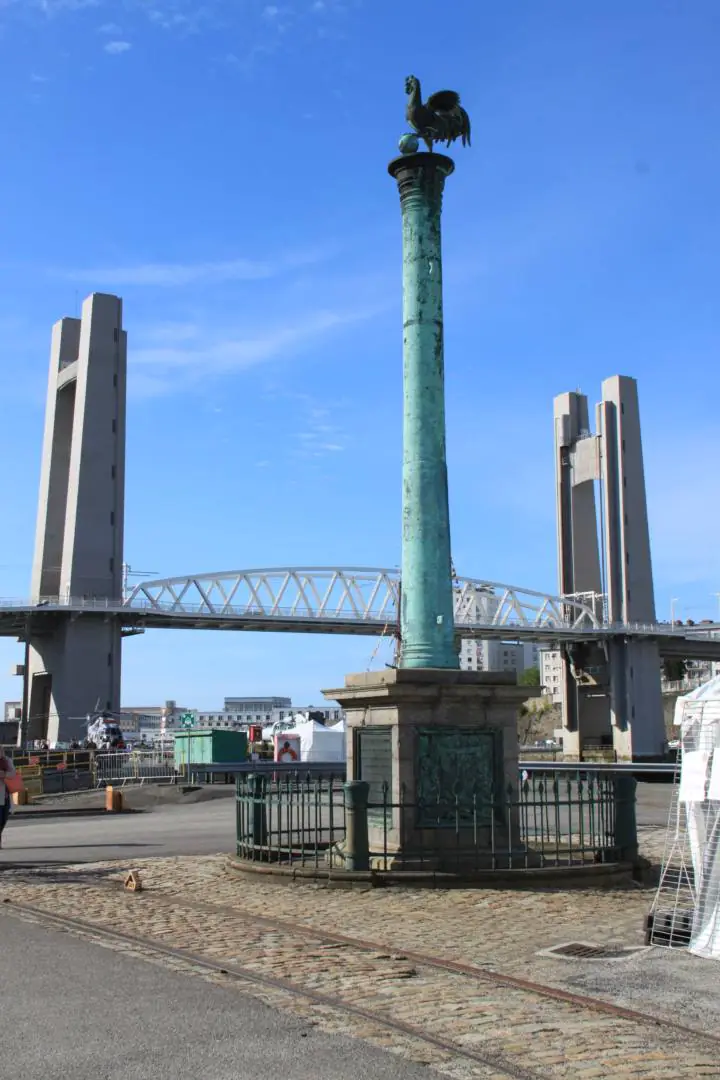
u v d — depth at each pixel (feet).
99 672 300.81
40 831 90.68
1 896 48.29
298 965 32.89
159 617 322.55
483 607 412.16
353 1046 24.84
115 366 317.22
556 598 414.41
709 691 36.35
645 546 415.64
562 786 121.60
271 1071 23.13
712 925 35.35
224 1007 27.96
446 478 57.16
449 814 52.19
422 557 55.88
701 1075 23.12
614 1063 23.81
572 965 33.71
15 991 29.68
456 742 53.11
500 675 53.98
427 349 57.67
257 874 52.11
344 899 46.16
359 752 55.11
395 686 51.80
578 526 437.58
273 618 345.92
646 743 401.90
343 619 357.82
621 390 421.59
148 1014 27.35
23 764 179.11
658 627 402.93
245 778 58.13
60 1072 23.03
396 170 59.67
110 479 311.27
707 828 36.24
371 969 32.50
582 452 433.89
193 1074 22.93
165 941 36.76
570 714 431.84
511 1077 22.89
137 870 57.21
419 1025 26.55
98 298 316.40
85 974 31.71
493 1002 28.86
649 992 30.32
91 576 303.89
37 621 306.14
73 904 45.55
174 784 162.50
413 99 59.31
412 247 58.70
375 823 53.52
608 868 50.75
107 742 251.39
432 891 48.01
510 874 49.34
